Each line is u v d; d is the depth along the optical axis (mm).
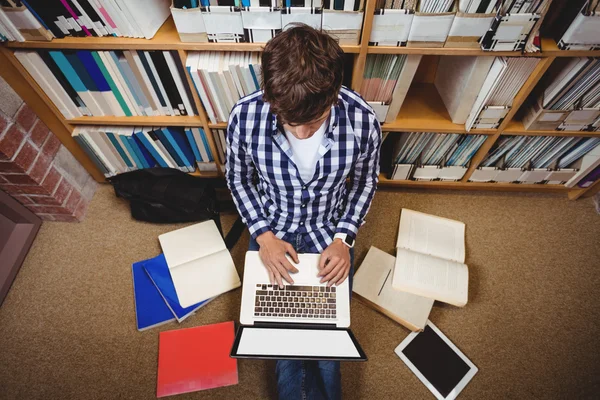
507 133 1352
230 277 1409
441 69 1401
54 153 1445
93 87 1261
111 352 1303
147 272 1429
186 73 1170
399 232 1541
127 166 1609
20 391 1229
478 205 1676
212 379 1242
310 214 1115
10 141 1228
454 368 1269
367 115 902
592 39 992
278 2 975
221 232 1570
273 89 682
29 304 1402
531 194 1706
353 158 953
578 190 1662
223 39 1072
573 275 1473
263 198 1182
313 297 1040
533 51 1036
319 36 701
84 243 1552
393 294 1356
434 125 1345
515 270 1486
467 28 1002
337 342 941
